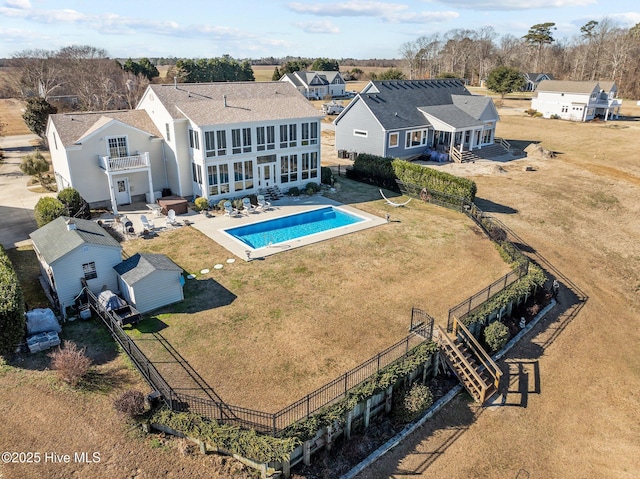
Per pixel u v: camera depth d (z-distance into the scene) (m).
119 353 18.58
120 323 19.88
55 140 34.78
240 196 36.81
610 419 17.83
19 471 13.38
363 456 15.73
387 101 50.91
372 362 18.34
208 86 38.84
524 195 40.94
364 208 36.41
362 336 20.11
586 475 15.40
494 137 58.91
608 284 28.30
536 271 25.84
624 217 37.62
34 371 17.39
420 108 52.25
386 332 20.45
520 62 153.00
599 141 61.44
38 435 14.63
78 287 21.86
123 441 14.70
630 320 24.75
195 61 118.19
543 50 155.62
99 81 86.69
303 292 23.61
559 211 37.81
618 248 32.72
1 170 46.94
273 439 14.21
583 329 23.41
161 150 36.41
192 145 34.69
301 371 17.83
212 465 14.21
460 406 18.20
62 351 17.11
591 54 134.88
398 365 17.89
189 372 17.59
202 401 15.92
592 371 20.42
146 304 21.47
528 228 34.53
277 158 37.94
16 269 25.59
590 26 150.75
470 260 27.81
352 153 51.81
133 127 34.31
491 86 95.69
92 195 34.38
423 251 28.86
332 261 27.17
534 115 80.25
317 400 16.33
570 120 76.81
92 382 16.91
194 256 27.33
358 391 16.38
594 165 50.44
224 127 33.97
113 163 32.88
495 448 16.27
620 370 20.61
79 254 21.36
